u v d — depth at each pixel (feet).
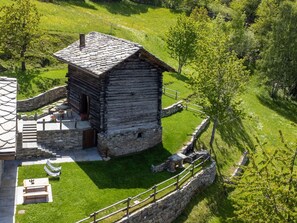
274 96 204.44
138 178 86.99
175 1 320.29
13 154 52.47
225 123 136.98
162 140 106.73
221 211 94.43
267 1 265.13
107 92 91.15
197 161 101.04
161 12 297.94
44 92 123.24
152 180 87.15
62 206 71.82
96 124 95.35
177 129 115.55
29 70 140.56
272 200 58.03
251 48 241.55
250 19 326.65
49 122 97.71
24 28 134.21
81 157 92.12
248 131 146.30
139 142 98.89
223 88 107.86
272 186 59.36
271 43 206.49
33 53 150.71
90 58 95.91
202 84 108.99
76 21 195.00
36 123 94.94
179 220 84.17
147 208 74.74
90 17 214.07
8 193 73.87
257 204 59.06
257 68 220.64
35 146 88.22
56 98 127.65
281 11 207.31
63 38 168.66
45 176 81.15
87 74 97.81
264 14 260.42
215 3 341.82
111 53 93.61
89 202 74.23
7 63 140.15
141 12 286.05
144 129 98.99
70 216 69.15
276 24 206.59
